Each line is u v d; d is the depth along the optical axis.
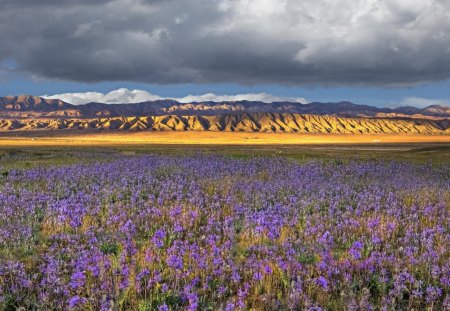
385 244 15.24
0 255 13.22
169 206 20.94
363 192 26.62
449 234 16.31
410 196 24.77
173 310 9.91
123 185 26.78
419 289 11.27
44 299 9.87
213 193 25.31
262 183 28.42
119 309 9.77
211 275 11.62
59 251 13.61
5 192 23.69
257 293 10.62
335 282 11.37
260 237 15.43
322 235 16.09
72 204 20.23
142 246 14.48
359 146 180.62
